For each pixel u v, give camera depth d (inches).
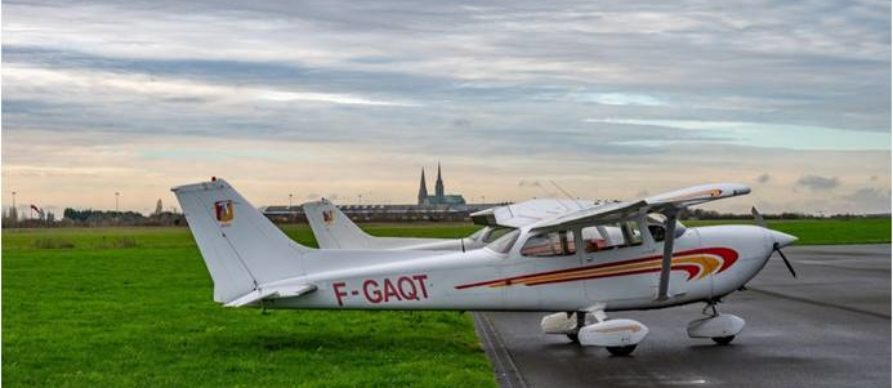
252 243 608.1
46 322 761.0
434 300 611.8
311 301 608.1
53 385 498.9
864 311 836.0
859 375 515.5
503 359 589.3
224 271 606.9
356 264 616.4
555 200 708.0
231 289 607.2
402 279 610.5
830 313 821.2
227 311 836.0
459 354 596.1
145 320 774.5
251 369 537.0
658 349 622.2
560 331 665.0
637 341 592.4
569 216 595.8
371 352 599.8
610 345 589.6
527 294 616.4
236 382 498.9
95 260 1708.9
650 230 631.2
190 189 605.3
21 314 816.9
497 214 674.2
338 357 579.5
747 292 1037.8
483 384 487.8
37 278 1248.2
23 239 3026.6
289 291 594.2
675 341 657.6
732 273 637.3
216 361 565.3
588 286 621.0
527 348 635.5
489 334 703.1
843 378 507.2
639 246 627.2
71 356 588.7
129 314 817.5
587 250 622.2
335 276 609.0
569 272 619.5
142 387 489.7
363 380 496.4
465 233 2800.2
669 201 552.1
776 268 1454.2
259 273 607.8
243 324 746.2
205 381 502.9
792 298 965.8
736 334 643.5
